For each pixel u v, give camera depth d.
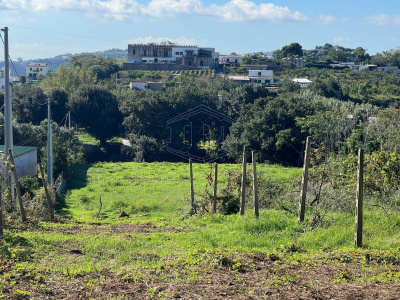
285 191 18.42
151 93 57.84
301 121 43.88
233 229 13.98
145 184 32.94
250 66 116.25
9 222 15.12
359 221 11.15
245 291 7.47
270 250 11.11
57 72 84.00
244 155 16.83
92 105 59.19
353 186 16.72
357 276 8.40
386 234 12.51
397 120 34.34
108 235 14.41
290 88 79.44
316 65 124.75
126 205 24.64
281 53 143.50
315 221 13.71
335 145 34.50
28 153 36.00
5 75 21.70
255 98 59.66
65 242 12.27
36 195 23.53
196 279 8.06
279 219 14.14
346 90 81.44
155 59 118.12
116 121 61.31
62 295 7.32
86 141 63.25
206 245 12.17
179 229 15.95
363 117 43.06
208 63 115.38
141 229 16.03
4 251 10.03
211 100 59.09
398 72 119.31
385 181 16.50
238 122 51.38
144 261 9.84
